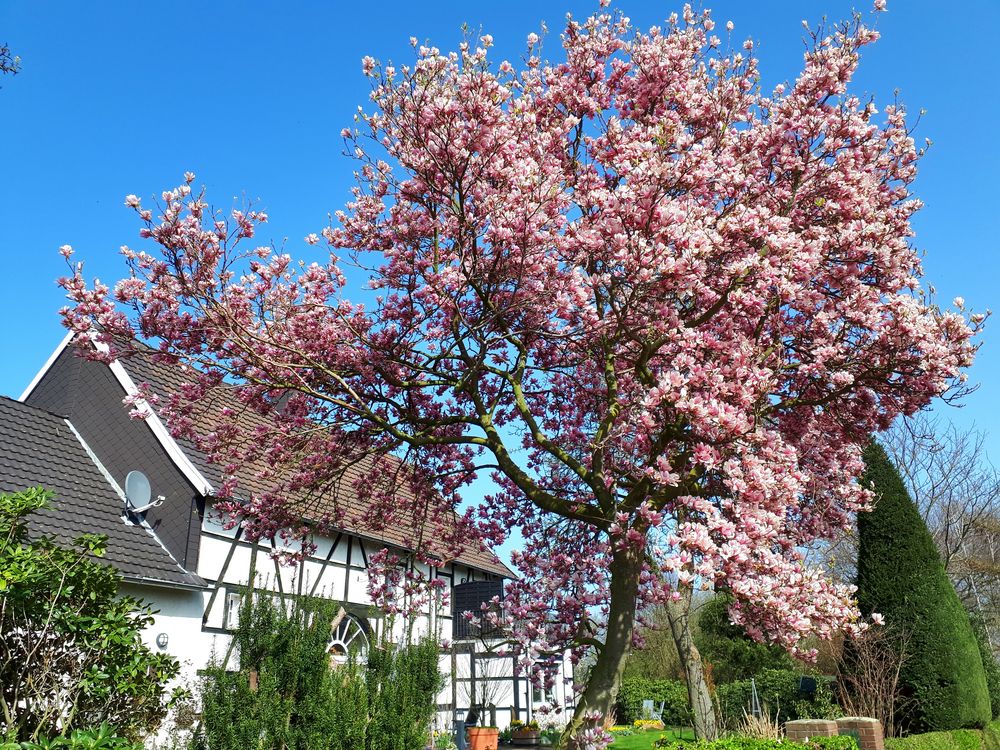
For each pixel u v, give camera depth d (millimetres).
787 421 7566
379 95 6867
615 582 6520
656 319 6328
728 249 6219
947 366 6430
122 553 11539
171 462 12797
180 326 7023
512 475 6992
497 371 7207
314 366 6762
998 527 21359
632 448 6926
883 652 11727
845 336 6914
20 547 5414
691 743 7922
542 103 7824
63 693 5805
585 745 5949
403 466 8711
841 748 8047
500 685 20797
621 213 6094
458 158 6688
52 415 13352
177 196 6578
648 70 7434
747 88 7801
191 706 8258
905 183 7859
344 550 14766
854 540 16062
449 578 18344
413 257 7340
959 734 11039
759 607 5422
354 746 5934
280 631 6180
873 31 7180
